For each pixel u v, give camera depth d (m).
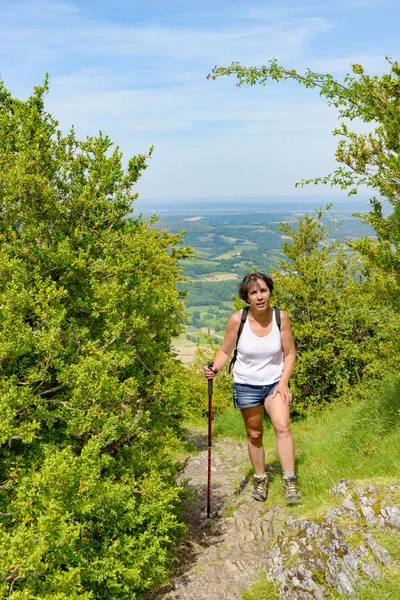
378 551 3.69
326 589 3.72
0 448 4.14
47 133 5.22
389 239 5.34
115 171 5.36
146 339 5.52
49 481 3.51
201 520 5.86
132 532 4.54
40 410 4.12
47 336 4.12
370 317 6.75
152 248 5.80
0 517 3.75
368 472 5.08
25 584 3.20
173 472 5.77
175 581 4.50
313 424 9.67
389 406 6.42
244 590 4.22
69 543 3.34
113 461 4.51
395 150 5.26
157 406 5.67
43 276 4.80
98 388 4.25
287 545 4.24
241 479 7.21
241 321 5.49
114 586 3.94
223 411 13.94
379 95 5.13
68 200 5.16
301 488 5.48
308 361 10.56
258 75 5.39
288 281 10.99
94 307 4.93
